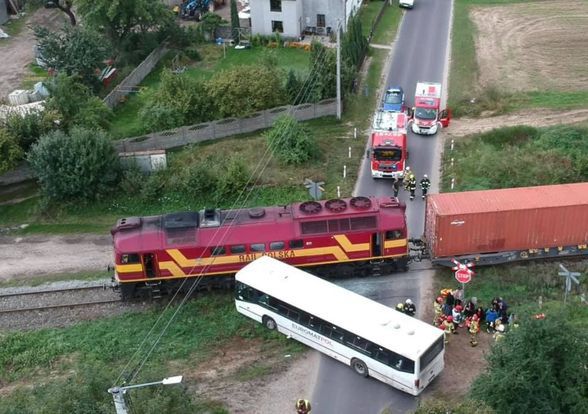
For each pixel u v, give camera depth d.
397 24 70.81
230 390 29.03
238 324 33.38
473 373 29.05
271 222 34.88
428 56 63.06
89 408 22.92
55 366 31.39
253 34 68.44
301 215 34.75
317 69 53.47
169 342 32.41
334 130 51.34
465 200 35.22
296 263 35.38
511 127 48.72
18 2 78.00
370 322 28.67
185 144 50.38
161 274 34.97
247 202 43.53
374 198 35.97
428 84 50.84
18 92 55.34
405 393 28.31
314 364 30.44
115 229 34.97
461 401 26.58
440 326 31.44
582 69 59.12
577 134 46.44
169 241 34.38
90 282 37.72
